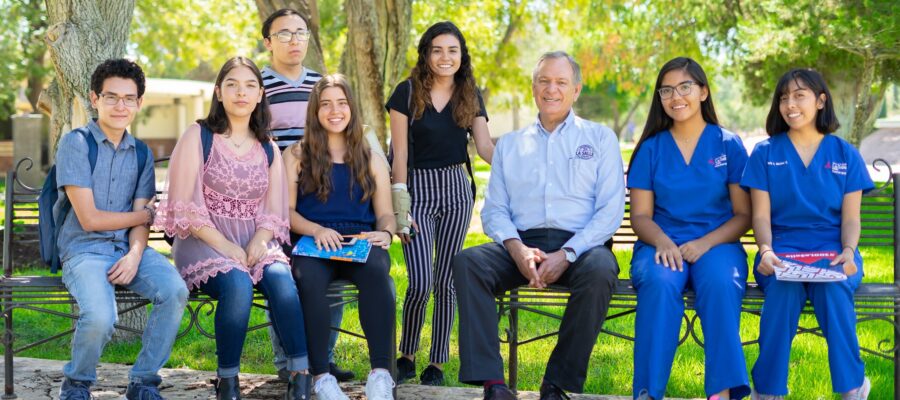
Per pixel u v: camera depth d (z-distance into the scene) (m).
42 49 23.52
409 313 4.44
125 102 3.86
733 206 4.02
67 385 3.66
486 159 4.52
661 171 4.04
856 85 17.33
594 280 3.67
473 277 3.74
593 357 5.09
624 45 20.20
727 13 17.23
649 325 3.63
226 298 3.68
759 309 4.14
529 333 5.65
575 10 16.83
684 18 18.12
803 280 3.48
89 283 3.65
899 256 4.04
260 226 3.94
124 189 3.94
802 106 3.79
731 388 3.60
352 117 4.06
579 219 4.07
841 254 3.68
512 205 4.16
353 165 4.08
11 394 4.13
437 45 4.28
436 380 4.53
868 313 3.86
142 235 3.89
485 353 3.67
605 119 54.00
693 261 3.79
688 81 3.93
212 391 4.31
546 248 4.06
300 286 3.79
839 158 3.85
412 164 4.39
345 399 3.69
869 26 11.61
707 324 3.62
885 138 28.58
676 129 4.08
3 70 22.86
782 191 3.87
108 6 5.25
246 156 3.95
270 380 4.53
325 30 16.95
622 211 4.04
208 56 16.89
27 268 8.11
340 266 3.96
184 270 3.87
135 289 3.78
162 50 20.14
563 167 4.09
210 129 3.94
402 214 4.21
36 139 18.61
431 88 4.38
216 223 3.93
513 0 15.33
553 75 4.04
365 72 7.71
